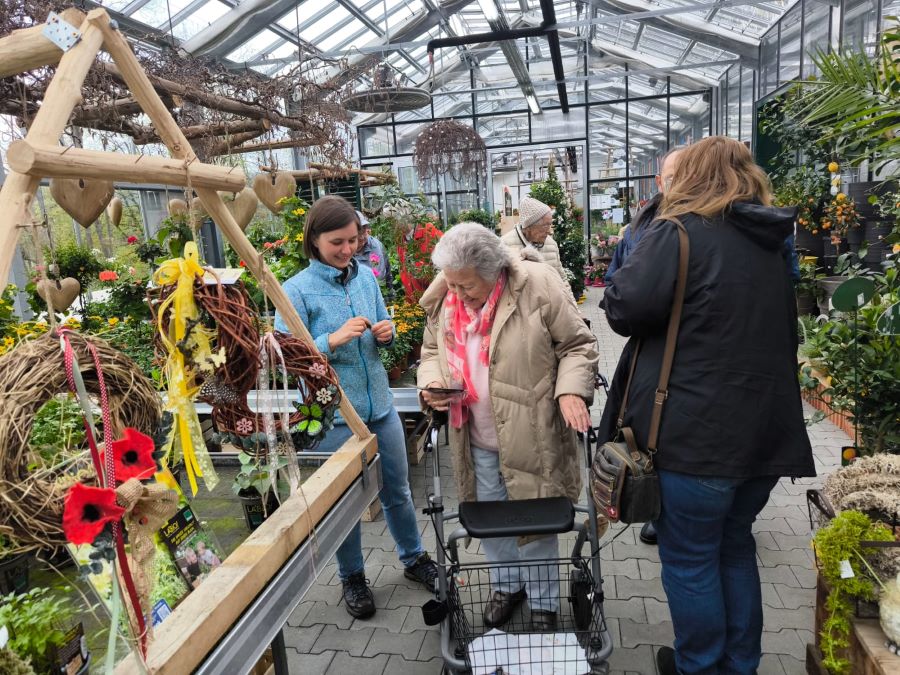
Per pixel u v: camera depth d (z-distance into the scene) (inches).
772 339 63.2
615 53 516.1
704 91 530.9
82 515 31.8
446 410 85.3
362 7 333.1
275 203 164.1
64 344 36.9
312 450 88.0
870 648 62.4
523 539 86.4
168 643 38.5
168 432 46.5
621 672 84.1
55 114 38.9
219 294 48.8
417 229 274.4
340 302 91.4
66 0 101.2
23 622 39.3
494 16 280.7
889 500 68.9
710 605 67.5
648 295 64.0
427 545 120.6
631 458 66.7
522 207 176.1
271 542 50.3
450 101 582.6
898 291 110.9
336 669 88.5
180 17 267.6
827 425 170.7
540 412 81.0
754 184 66.5
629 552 113.4
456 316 86.0
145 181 46.1
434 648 91.7
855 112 99.8
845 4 259.1
